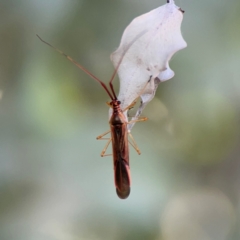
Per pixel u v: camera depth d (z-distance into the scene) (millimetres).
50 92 119
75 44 119
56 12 118
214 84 121
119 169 116
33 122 119
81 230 121
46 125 119
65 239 121
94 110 121
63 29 119
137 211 120
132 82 105
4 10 118
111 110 115
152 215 120
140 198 121
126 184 116
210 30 119
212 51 119
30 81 119
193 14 118
